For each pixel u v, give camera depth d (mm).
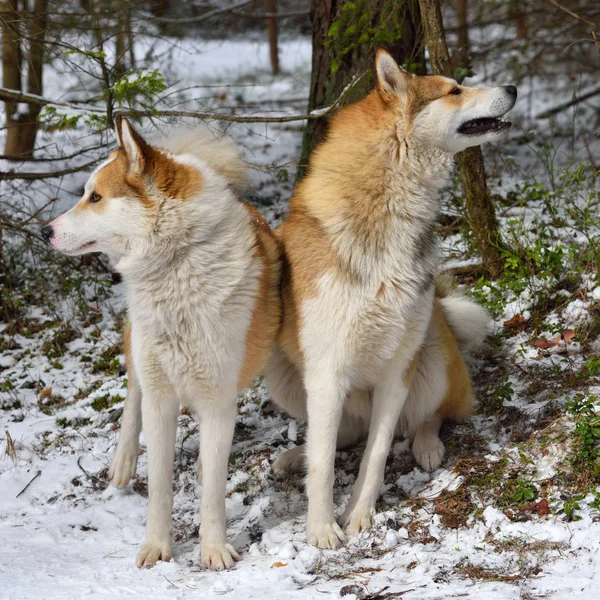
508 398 8594
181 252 6746
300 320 7250
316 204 7340
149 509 7043
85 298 12609
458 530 6926
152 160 6695
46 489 8531
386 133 7180
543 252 10969
